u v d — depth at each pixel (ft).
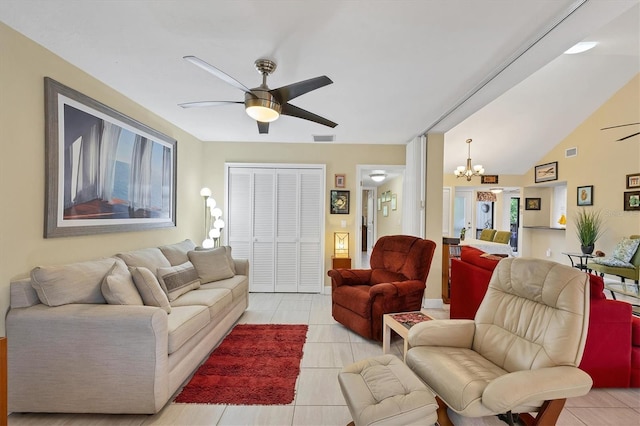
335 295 11.64
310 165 16.24
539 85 16.72
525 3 5.39
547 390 4.66
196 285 10.59
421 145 14.37
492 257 9.95
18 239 6.54
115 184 9.30
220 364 8.55
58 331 6.12
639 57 14.74
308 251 16.39
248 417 6.40
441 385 5.33
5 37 6.22
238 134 14.82
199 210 15.85
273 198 16.29
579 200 20.03
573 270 5.67
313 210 16.35
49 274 6.37
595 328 7.28
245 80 8.70
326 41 6.69
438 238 14.10
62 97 7.46
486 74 8.21
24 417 6.21
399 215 24.12
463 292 10.92
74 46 7.02
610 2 5.30
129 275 7.64
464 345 6.79
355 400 4.98
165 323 6.43
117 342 6.16
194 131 14.29
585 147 19.58
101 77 8.62
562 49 6.94
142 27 6.27
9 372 6.14
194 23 6.11
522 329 6.01
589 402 6.88
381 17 5.82
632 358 7.41
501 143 21.79
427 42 6.69
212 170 16.31
